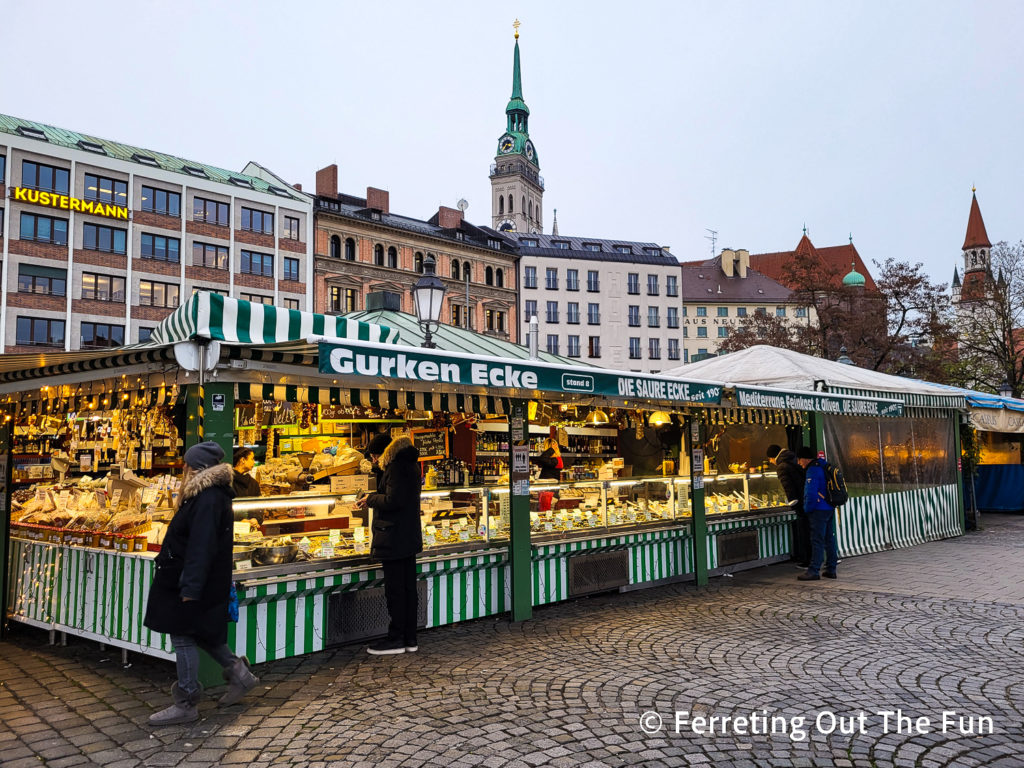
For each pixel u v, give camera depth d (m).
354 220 53.56
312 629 6.23
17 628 7.73
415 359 5.70
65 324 41.25
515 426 7.84
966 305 38.56
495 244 66.06
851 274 90.88
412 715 4.83
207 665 5.43
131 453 7.58
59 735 4.55
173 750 4.30
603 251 78.12
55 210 41.19
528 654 6.34
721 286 95.38
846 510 12.52
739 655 6.27
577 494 8.79
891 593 9.08
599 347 75.25
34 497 7.77
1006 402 17.09
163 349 5.54
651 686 5.43
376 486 6.68
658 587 9.57
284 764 4.09
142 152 46.88
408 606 6.44
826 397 10.89
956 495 15.95
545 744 4.34
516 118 124.19
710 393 8.89
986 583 9.74
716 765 4.07
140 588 5.84
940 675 5.70
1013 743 4.37
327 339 5.10
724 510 10.65
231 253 47.72
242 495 6.27
